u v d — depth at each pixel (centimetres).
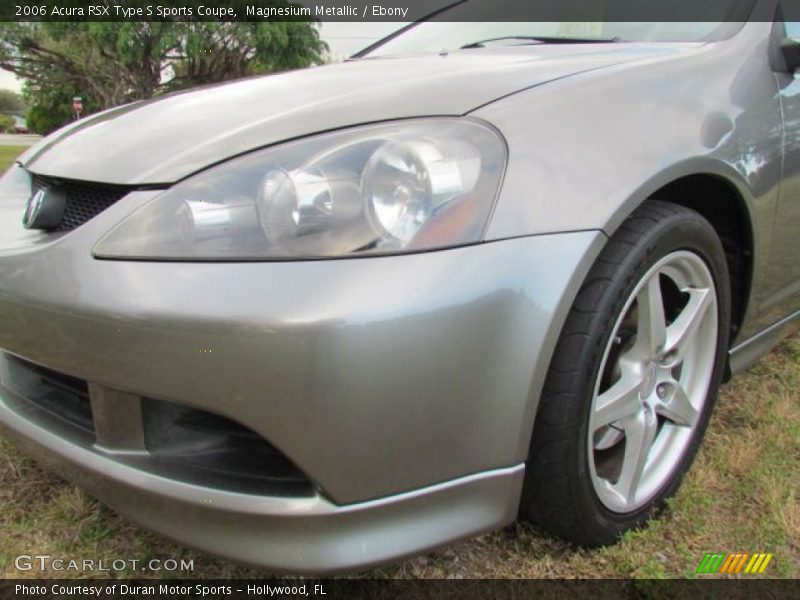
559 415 131
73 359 124
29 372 153
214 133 140
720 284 169
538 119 134
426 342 112
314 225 116
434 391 115
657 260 145
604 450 163
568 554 153
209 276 114
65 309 121
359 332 109
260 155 129
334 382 109
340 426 112
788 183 184
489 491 127
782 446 195
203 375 112
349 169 120
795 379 237
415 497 121
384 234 115
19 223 150
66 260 126
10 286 130
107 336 118
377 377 111
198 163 131
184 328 112
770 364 248
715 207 177
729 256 184
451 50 229
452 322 114
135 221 125
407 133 128
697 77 167
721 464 185
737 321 190
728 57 180
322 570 120
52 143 181
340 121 135
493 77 152
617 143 138
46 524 164
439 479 122
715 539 158
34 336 128
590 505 145
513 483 129
